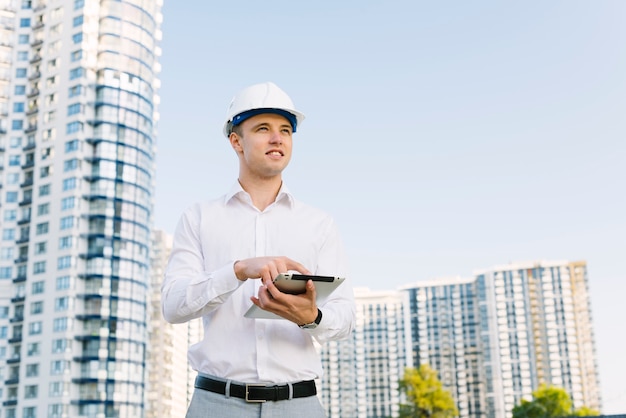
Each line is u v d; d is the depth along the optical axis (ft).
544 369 441.68
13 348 204.95
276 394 7.32
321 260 8.17
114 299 206.69
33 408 198.29
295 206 8.14
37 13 225.15
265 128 7.88
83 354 200.13
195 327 332.19
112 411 200.13
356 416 414.21
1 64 220.23
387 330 437.58
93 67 218.38
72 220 206.18
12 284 209.46
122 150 215.72
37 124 217.97
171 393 294.87
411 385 263.29
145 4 230.27
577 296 454.81
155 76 239.91
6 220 213.25
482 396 435.53
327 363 423.23
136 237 215.72
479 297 452.35
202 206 8.11
